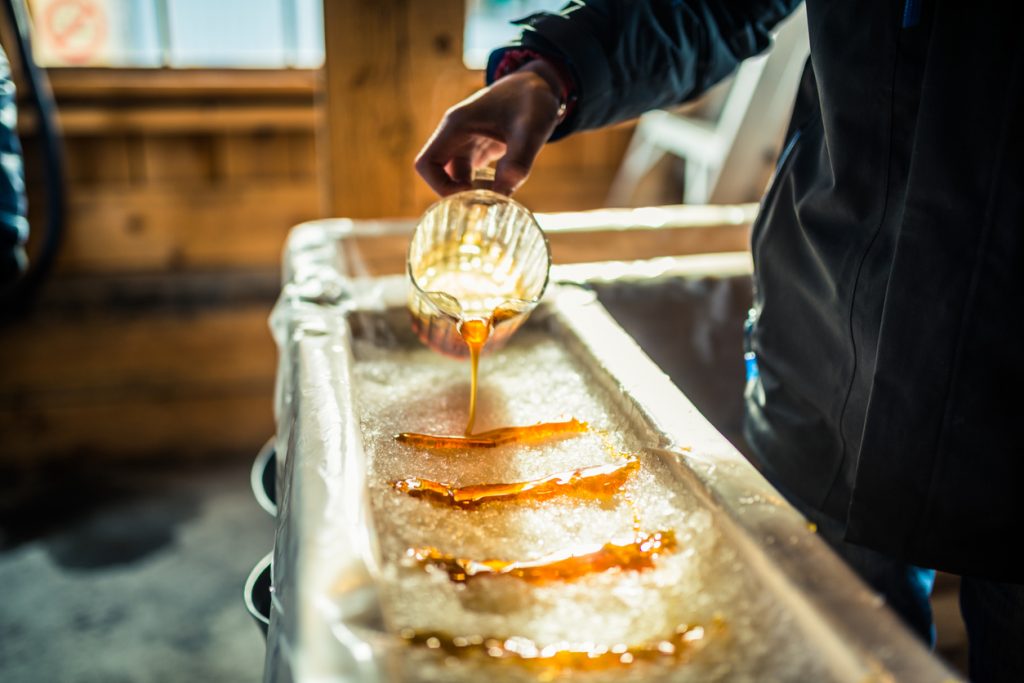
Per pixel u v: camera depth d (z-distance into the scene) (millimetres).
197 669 1335
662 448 651
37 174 1670
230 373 1841
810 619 485
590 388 769
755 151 1532
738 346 1108
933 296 604
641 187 1896
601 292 1056
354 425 649
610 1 786
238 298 1805
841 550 762
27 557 1562
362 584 506
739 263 1101
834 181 664
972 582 732
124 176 1723
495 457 671
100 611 1446
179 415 1841
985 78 566
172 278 1787
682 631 506
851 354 683
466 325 708
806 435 737
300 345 776
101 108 1650
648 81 809
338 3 1217
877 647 469
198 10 1752
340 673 459
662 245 1149
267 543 1621
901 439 631
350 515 557
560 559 563
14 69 1555
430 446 684
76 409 1779
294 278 924
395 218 1334
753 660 481
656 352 1092
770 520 562
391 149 1299
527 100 750
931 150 589
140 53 1767
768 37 860
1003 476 610
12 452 1770
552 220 1150
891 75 617
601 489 625
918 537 644
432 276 784
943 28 574
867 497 656
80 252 1741
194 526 1659
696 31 808
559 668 483
